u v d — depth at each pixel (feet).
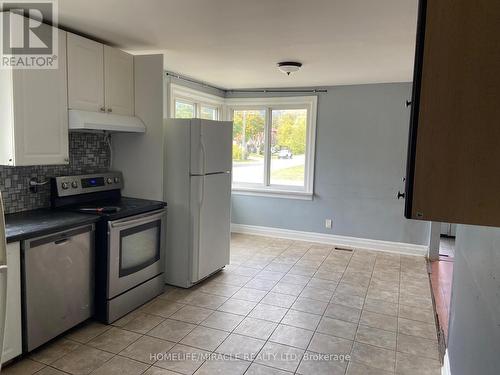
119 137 11.71
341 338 8.77
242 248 16.19
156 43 10.24
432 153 2.74
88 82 9.44
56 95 8.57
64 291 8.25
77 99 9.14
